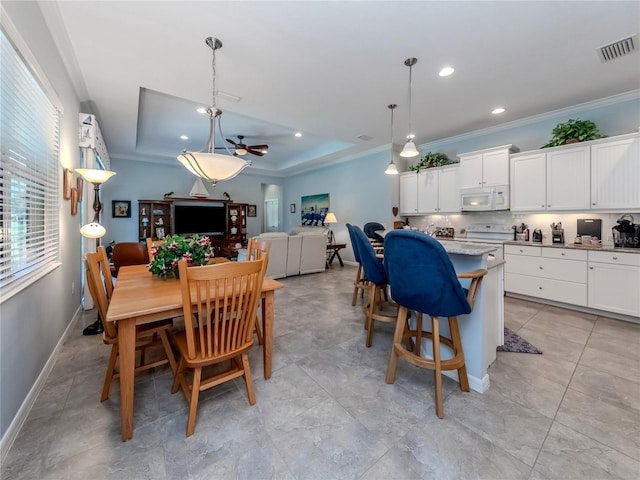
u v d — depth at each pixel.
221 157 2.18
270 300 1.94
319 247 5.65
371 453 1.35
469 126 4.51
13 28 1.45
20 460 1.30
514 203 4.04
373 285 2.48
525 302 3.74
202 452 1.35
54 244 2.29
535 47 2.43
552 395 1.77
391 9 1.98
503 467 1.26
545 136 4.03
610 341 2.53
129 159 6.79
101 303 1.65
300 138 5.95
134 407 1.67
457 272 1.99
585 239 3.49
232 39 2.29
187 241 2.27
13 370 1.48
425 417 1.59
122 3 1.89
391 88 3.18
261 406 1.69
